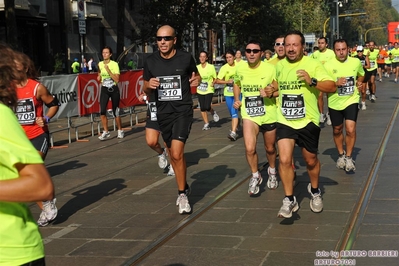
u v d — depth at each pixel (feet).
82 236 20.24
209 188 26.99
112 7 126.52
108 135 46.06
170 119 22.47
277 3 123.54
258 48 24.20
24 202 8.45
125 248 18.67
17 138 8.43
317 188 21.90
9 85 8.83
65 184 29.40
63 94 43.21
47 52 102.01
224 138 43.86
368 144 37.35
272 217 21.61
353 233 19.15
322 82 19.94
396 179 26.94
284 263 16.67
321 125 48.26
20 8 90.79
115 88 45.47
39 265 8.95
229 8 92.68
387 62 109.60
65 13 109.91
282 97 20.52
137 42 94.22
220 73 42.78
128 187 28.07
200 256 17.60
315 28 178.70
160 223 21.44
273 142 25.58
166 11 88.53
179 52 22.50
